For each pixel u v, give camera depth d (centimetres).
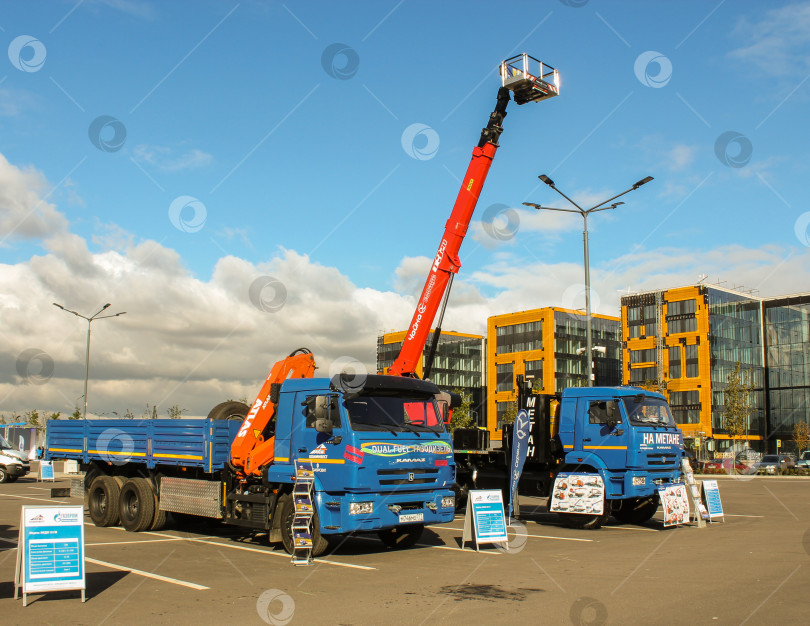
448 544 1238
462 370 9800
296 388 1158
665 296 7531
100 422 1532
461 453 1719
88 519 1591
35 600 783
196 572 949
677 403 7306
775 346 7825
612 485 1476
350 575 929
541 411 1623
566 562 1029
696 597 773
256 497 1170
